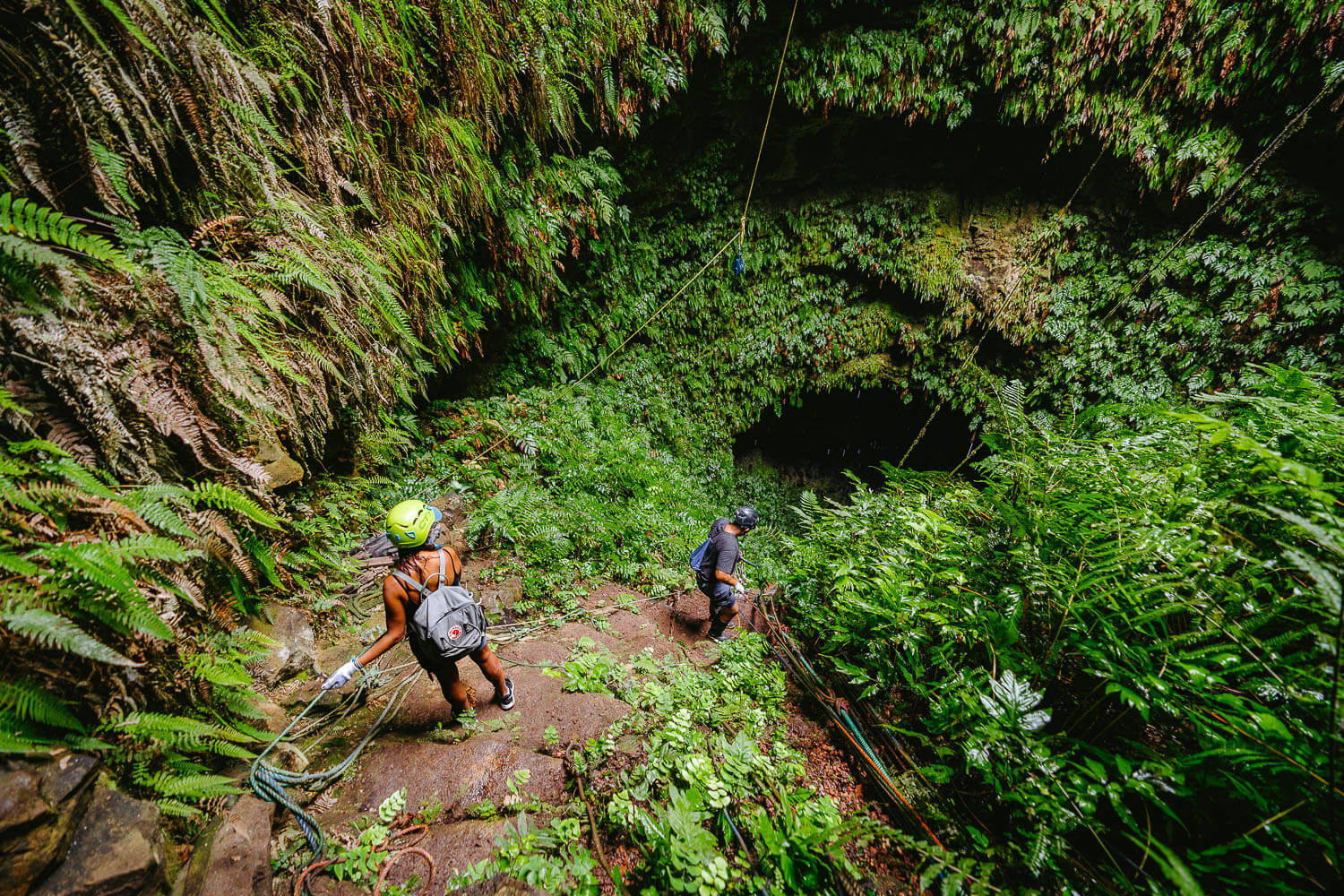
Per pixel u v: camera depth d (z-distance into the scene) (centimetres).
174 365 229
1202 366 802
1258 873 169
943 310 1016
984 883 186
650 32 677
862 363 1103
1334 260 700
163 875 165
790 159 962
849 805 252
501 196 551
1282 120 691
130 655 188
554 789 246
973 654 281
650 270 964
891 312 1066
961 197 966
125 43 214
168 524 198
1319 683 180
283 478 306
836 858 201
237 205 290
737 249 1013
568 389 770
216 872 177
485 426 592
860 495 454
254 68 273
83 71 198
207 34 253
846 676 329
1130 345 863
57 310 194
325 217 340
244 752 207
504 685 286
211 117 257
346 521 393
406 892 195
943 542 339
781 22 796
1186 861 180
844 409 1320
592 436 692
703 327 1052
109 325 209
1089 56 748
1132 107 761
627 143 823
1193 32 691
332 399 362
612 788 245
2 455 171
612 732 274
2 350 181
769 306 1063
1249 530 233
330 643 318
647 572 491
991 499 350
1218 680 193
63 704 157
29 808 135
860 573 344
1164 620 232
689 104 853
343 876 199
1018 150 909
